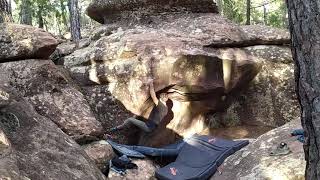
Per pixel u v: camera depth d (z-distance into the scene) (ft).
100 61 22.82
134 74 21.90
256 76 24.68
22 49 19.31
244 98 24.67
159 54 22.00
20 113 14.47
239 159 16.72
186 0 26.23
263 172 14.61
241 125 24.29
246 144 18.61
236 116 24.38
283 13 60.03
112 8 26.99
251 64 23.89
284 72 24.73
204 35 23.77
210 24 24.75
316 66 7.38
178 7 26.45
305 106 7.66
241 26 26.21
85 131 18.17
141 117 22.04
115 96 22.06
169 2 26.22
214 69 23.04
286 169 14.25
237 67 23.56
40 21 48.01
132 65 22.02
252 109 24.61
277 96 24.57
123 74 22.02
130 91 21.89
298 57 7.68
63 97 19.10
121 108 22.00
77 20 41.19
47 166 12.62
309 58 7.46
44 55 20.11
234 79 23.61
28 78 18.79
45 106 18.30
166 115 22.48
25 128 13.96
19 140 13.17
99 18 29.17
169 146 20.67
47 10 48.73
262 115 24.50
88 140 18.19
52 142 13.98
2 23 20.01
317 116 7.41
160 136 22.39
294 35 7.73
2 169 10.44
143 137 22.07
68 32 56.49
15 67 18.97
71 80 22.40
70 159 13.69
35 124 14.42
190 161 18.25
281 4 60.54
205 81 22.72
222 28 24.43
